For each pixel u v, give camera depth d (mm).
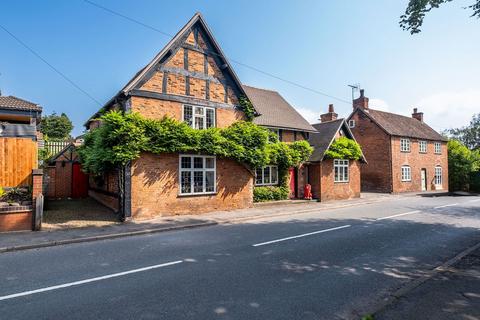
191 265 6660
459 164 35375
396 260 7090
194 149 13781
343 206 18875
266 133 16453
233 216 13703
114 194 14000
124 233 9930
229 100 16406
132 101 13047
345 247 8289
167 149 13078
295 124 21859
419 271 6324
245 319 4184
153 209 13016
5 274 6117
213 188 15148
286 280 5723
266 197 18781
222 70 16266
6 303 4738
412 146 32062
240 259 7117
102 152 12422
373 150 30969
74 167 19625
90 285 5480
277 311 4434
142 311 4434
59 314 4359
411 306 4426
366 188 31453
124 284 5520
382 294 5098
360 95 32812
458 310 4289
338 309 4516
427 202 21734
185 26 14719
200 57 15375
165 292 5137
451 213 15617
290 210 16062
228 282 5609
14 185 11375
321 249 8062
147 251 7930
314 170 21797
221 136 14766
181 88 14570
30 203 10328
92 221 11906
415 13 8602
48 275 6039
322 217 14250
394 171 29641
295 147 20141
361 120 32281
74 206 15430
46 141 23906
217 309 4488
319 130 25234
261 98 23797
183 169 14102
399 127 32375
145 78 13469
